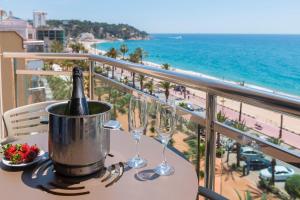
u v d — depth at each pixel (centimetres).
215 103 141
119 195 89
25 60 345
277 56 4969
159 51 5684
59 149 97
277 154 110
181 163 111
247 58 4806
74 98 102
